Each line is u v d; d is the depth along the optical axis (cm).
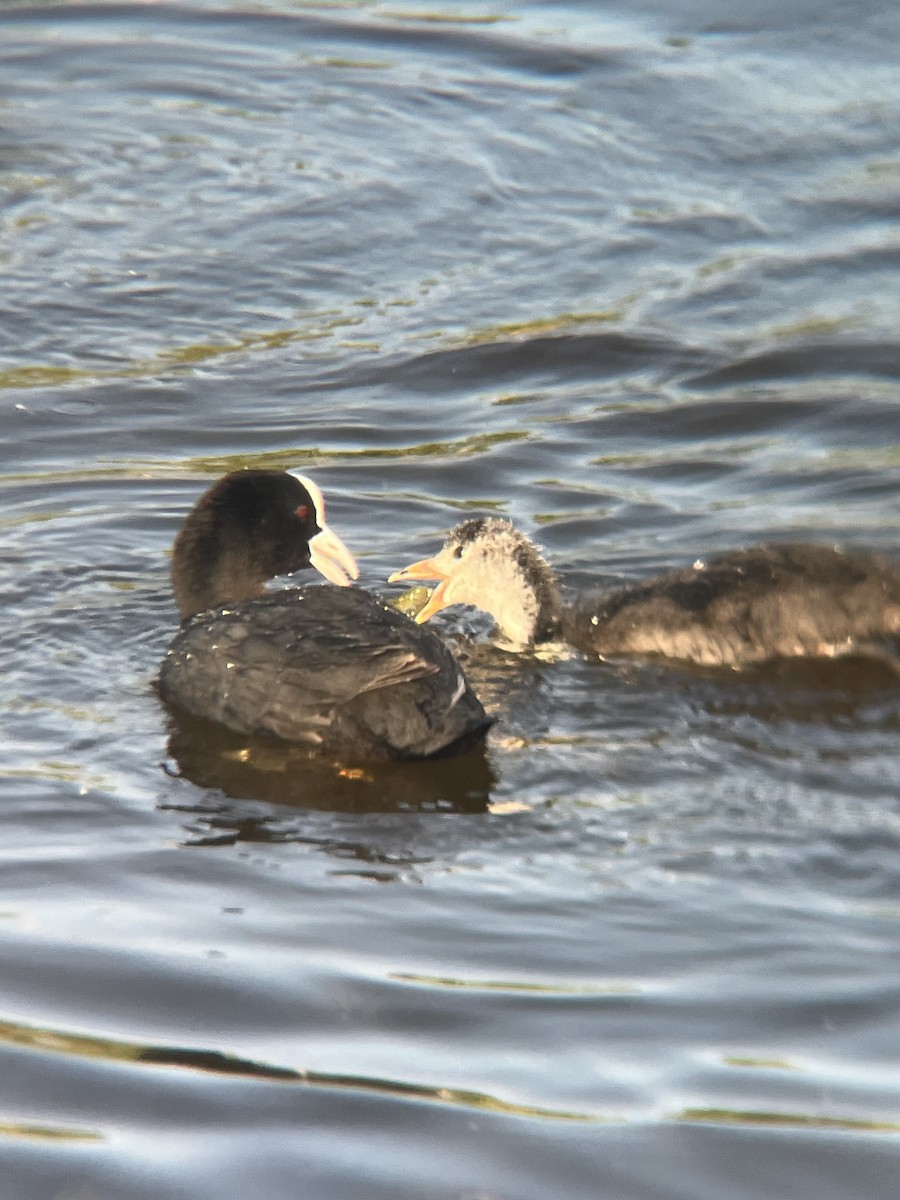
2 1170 714
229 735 1149
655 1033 805
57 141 2395
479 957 873
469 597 1359
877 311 1928
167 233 2153
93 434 1698
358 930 900
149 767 1103
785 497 1546
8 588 1380
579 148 2362
